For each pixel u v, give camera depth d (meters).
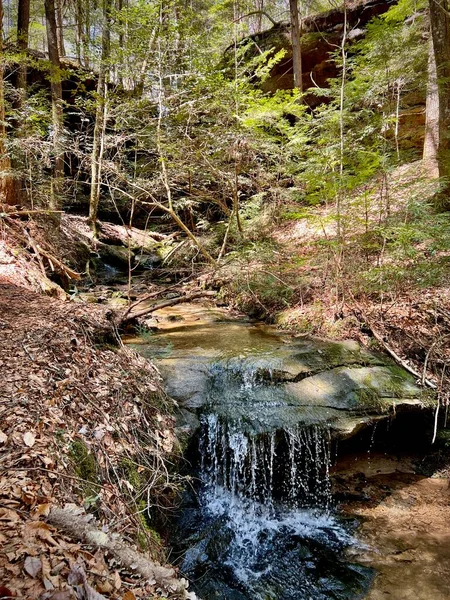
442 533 3.52
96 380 3.44
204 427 4.10
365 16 12.14
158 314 7.52
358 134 6.09
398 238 5.42
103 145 8.56
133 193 8.98
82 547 1.71
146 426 3.38
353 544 3.47
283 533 3.64
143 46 7.29
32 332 3.82
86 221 11.89
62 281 7.70
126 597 1.54
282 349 5.26
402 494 4.04
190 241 9.97
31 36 18.19
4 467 2.07
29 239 7.14
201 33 7.69
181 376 4.57
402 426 4.55
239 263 7.88
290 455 4.01
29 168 7.75
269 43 13.36
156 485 2.97
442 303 5.35
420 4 7.47
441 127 6.82
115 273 11.02
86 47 7.97
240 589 3.05
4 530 1.61
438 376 4.75
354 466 4.37
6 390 2.75
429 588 2.98
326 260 6.33
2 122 6.92
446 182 5.98
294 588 3.06
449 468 4.36
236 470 3.98
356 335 5.53
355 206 5.91
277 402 4.29
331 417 4.18
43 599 1.31
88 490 2.27
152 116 8.39
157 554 2.40
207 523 3.62
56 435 2.47
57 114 8.73
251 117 7.70
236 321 7.05
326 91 5.98
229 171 8.82
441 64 6.45
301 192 8.77
